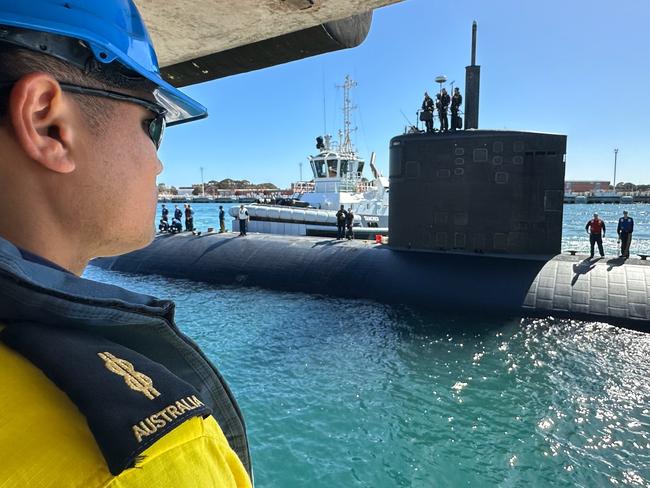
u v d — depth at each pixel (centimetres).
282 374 766
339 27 230
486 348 862
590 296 1005
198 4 194
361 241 1466
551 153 1077
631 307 966
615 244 3238
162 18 206
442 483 496
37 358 59
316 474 514
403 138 1206
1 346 60
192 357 90
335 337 939
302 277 1338
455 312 1065
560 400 662
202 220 5781
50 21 69
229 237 1656
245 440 99
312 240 1519
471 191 1141
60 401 56
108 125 80
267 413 639
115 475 52
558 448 550
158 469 55
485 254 1159
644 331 927
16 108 68
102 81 78
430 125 1208
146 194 89
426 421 614
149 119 92
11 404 53
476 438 575
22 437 51
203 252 1595
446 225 1189
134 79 84
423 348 868
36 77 68
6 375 56
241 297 1279
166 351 86
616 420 609
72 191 76
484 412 634
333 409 648
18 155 71
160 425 57
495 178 1114
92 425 54
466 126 1183
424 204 1210
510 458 534
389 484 496
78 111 75
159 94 98
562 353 830
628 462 522
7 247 64
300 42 239
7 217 73
